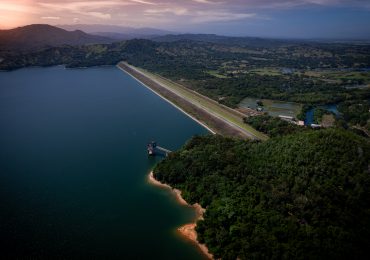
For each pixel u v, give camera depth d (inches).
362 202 4825.3
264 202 4938.5
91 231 4835.1
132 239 4680.1
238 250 4296.3
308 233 4286.4
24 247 4463.6
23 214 5236.2
